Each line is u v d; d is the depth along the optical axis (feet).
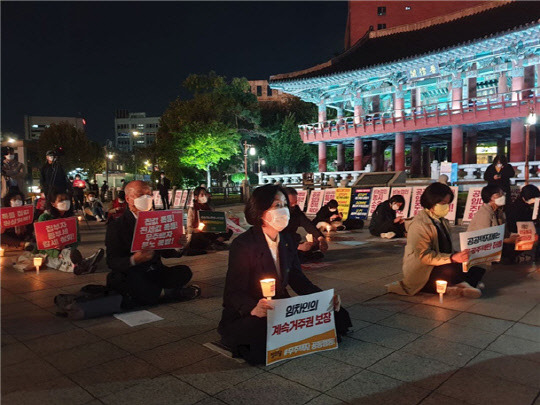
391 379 9.36
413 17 181.78
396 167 103.60
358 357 10.54
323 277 19.70
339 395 8.69
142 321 13.57
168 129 130.52
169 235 14.61
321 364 10.16
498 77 101.45
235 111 133.18
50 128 185.37
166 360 10.55
